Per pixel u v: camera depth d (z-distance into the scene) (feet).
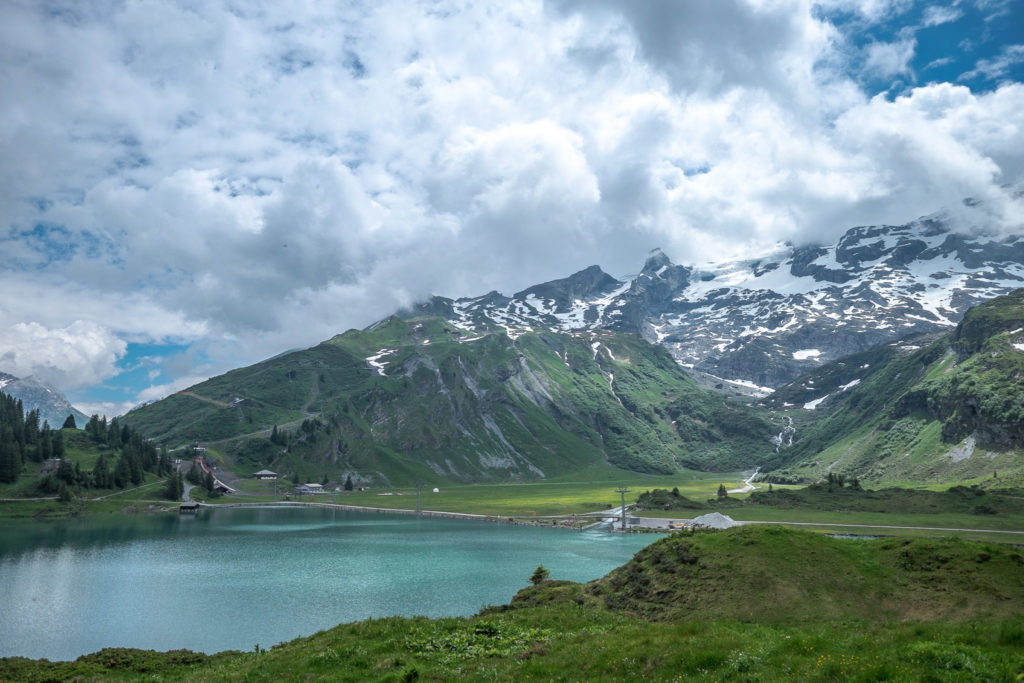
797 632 130.72
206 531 654.94
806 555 174.40
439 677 114.21
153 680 150.92
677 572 183.73
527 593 208.64
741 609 158.30
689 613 162.40
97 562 466.29
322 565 455.22
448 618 167.22
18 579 402.72
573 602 189.16
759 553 178.09
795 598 158.20
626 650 113.60
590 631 139.23
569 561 469.98
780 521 653.71
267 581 397.19
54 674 161.38
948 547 166.20
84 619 307.17
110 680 152.46
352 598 348.18
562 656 117.08
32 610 324.60
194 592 365.40
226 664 152.25
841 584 161.27
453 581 395.96
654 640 116.78
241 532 650.84
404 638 142.51
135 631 286.05
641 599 178.81
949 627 109.81
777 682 90.38
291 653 141.49
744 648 107.34
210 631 285.84
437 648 134.82
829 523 629.92
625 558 485.15
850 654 96.63
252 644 266.36
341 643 143.43
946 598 149.28
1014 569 153.28
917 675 83.61
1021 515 621.31
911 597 152.66
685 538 201.98
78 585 385.50
